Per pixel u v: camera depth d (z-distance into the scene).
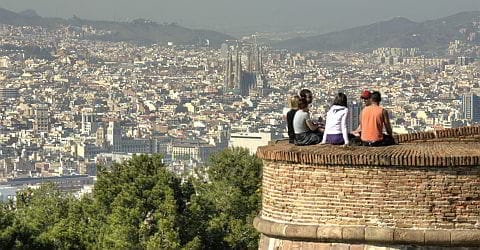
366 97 39.47
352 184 35.38
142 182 105.25
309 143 40.62
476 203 34.59
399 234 34.62
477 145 38.66
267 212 37.50
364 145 38.78
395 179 34.91
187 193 109.19
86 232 101.62
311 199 36.03
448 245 34.44
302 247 36.00
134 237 100.69
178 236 103.25
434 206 34.69
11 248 91.12
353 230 35.12
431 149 36.53
